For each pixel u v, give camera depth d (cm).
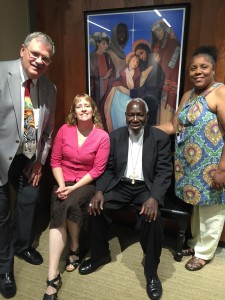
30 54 135
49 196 254
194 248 192
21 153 164
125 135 181
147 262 163
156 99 198
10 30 203
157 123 203
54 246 159
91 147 177
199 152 159
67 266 181
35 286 169
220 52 175
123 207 185
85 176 178
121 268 185
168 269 184
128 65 197
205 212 176
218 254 202
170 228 225
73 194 167
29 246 190
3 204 155
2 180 152
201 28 175
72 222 173
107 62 201
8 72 141
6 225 159
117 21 190
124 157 179
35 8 209
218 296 163
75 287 168
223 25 170
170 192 192
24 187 175
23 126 150
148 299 159
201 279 176
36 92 157
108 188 181
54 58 215
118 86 204
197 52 156
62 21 204
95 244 175
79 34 203
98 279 175
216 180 157
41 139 172
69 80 217
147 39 187
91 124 183
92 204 167
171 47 184
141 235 165
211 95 152
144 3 182
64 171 187
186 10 173
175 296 162
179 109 177
